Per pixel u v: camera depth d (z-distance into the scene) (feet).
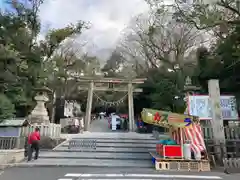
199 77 59.21
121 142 42.83
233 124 40.34
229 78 51.37
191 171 26.53
